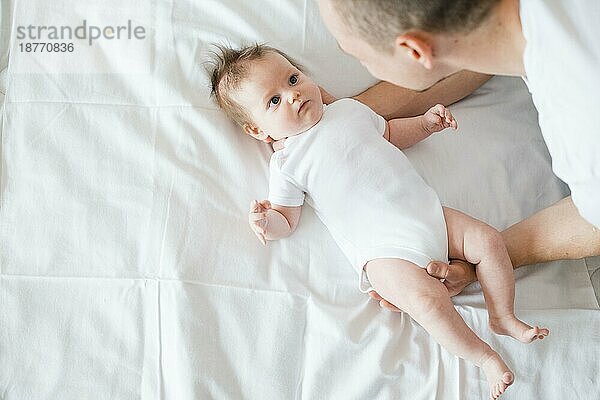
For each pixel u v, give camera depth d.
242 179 1.19
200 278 1.12
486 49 0.78
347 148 1.15
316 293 1.13
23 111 1.21
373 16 0.75
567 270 1.18
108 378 1.07
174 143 1.20
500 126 1.28
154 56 1.26
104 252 1.13
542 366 1.09
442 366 1.09
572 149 0.80
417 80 0.84
